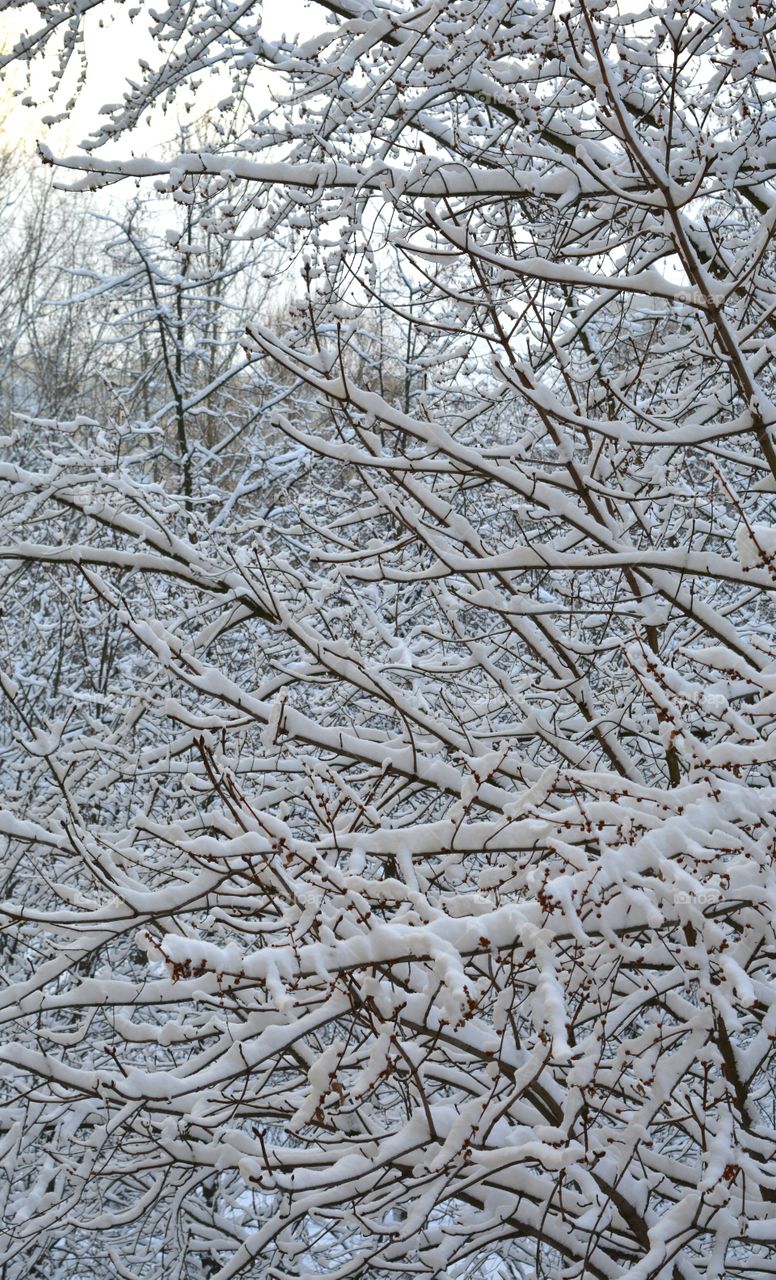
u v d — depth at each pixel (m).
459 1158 3.53
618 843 2.99
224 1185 6.47
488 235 5.12
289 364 4.01
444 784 4.64
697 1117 3.38
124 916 3.40
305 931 2.92
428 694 5.53
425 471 4.19
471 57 4.07
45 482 5.34
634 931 3.38
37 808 5.43
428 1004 3.17
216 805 6.43
